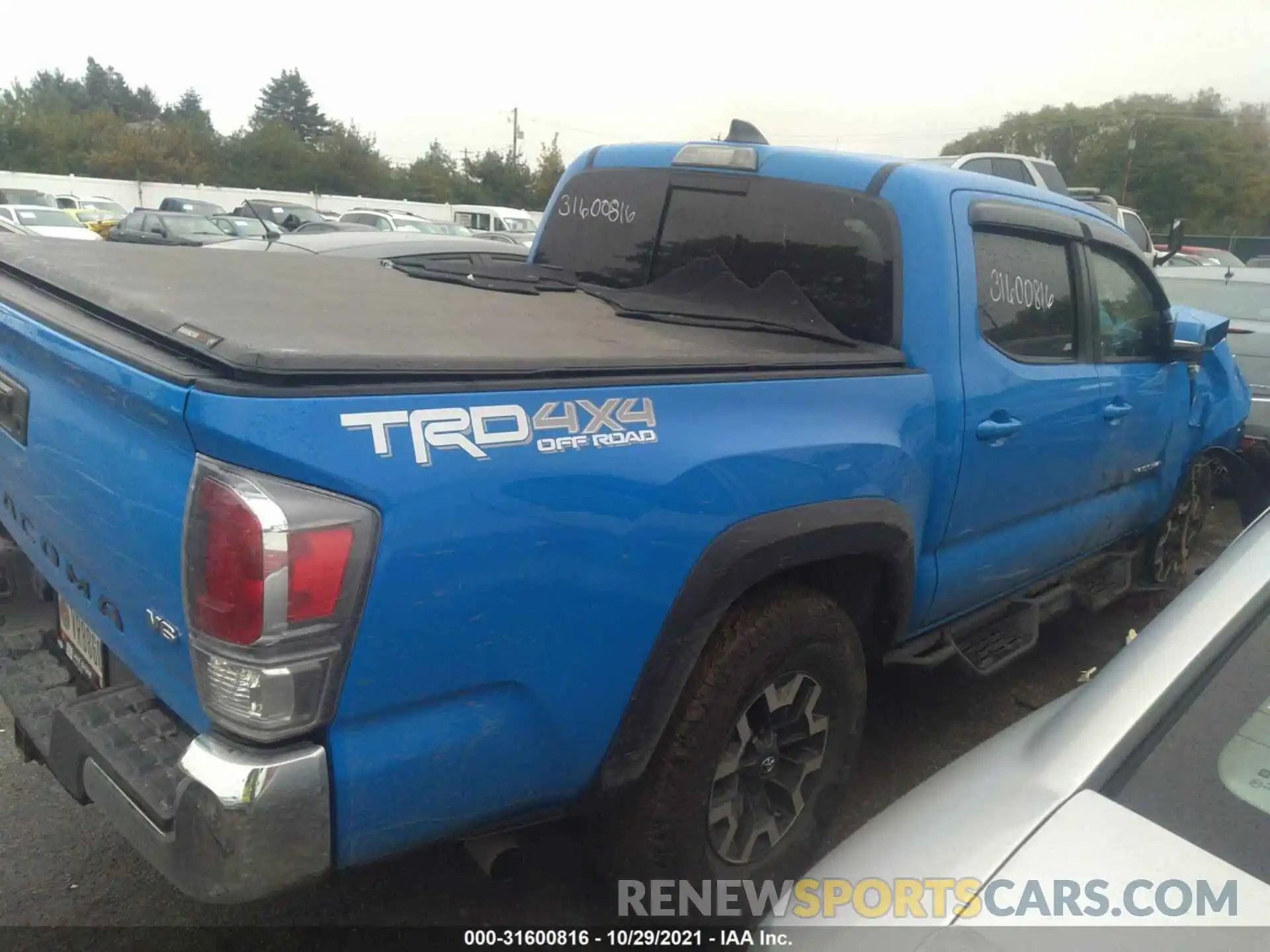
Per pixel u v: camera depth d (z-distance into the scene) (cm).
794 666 257
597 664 209
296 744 175
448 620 183
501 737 199
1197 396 469
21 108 6256
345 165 6456
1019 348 333
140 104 10712
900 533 275
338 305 247
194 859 175
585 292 343
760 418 236
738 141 364
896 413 275
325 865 181
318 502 168
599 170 383
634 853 239
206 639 170
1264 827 148
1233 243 5397
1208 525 682
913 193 299
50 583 245
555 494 194
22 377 229
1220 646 173
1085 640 485
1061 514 380
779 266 323
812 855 279
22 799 319
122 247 331
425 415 179
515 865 223
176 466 175
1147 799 152
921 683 431
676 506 213
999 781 163
